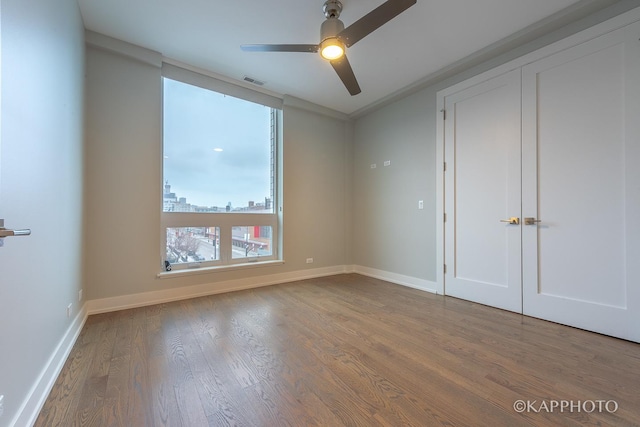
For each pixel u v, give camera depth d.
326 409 1.30
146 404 1.32
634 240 2.00
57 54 1.65
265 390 1.44
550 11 2.22
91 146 2.52
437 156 3.31
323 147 4.27
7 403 1.03
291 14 2.28
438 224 3.30
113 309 2.62
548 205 2.42
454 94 3.14
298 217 4.00
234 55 2.86
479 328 2.26
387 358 1.78
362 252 4.40
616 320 2.06
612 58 2.09
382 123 4.09
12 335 1.08
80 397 1.37
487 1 2.11
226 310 2.66
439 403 1.35
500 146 2.74
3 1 1.02
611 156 2.10
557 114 2.37
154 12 2.25
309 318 2.47
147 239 2.81
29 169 1.25
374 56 2.86
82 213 2.30
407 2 1.66
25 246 1.21
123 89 2.69
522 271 2.58
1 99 1.00
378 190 4.14
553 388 1.47
